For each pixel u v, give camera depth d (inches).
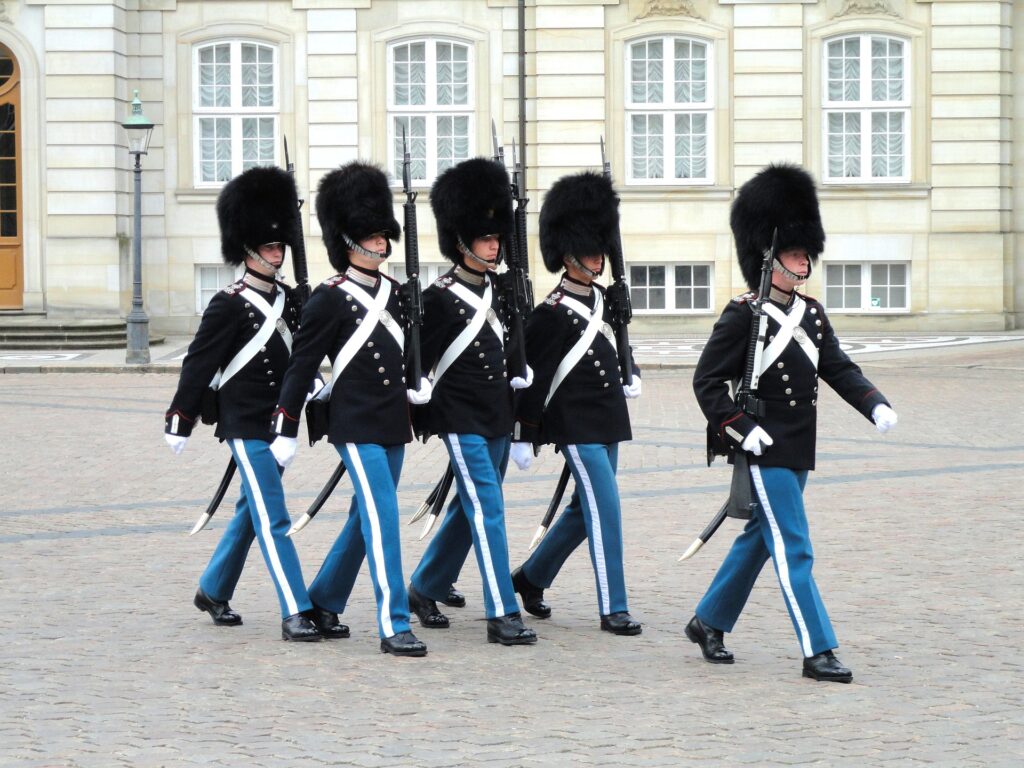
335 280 850.1
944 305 3366.1
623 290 907.4
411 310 850.8
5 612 917.8
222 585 889.5
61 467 1529.3
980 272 3361.2
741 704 722.8
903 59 3363.7
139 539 1155.9
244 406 868.0
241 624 894.4
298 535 1170.6
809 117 3361.2
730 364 781.9
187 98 3361.2
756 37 3341.5
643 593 971.9
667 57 3361.2
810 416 783.1
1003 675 770.8
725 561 808.9
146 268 3373.5
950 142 3348.9
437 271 3321.9
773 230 792.3
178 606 938.7
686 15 3341.5
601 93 3341.5
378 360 844.6
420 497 1348.4
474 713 708.7
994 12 3331.7
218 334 863.1
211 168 3388.3
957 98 3346.5
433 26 3344.0
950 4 3334.2
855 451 1599.4
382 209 853.8
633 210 3368.6
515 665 802.2
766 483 775.1
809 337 786.8
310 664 802.2
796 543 772.0
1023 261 3405.5
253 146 3383.4
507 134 3366.1
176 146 3366.1
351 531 860.6
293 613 856.3
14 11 3228.3
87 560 1074.1
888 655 810.8
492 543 855.7
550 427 882.8
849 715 703.1
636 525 1194.0
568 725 688.4
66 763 633.6
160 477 1465.3
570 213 890.7
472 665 802.2
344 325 842.2
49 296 3243.1
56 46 3221.0
